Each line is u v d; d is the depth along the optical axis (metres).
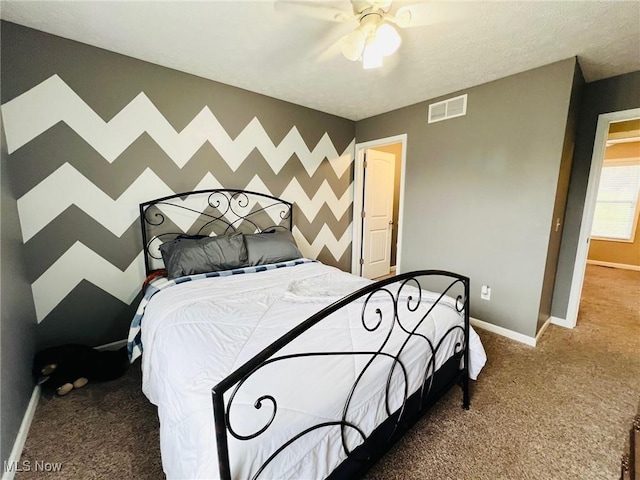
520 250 2.48
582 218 2.67
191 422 0.85
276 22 1.73
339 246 3.92
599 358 2.26
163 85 2.33
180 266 2.15
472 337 1.74
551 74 2.21
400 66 2.26
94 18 1.71
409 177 3.27
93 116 2.07
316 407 0.91
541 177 2.32
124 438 1.49
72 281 2.11
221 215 2.77
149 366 1.43
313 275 2.25
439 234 3.05
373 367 1.11
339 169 3.74
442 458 1.37
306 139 3.32
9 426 1.34
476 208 2.74
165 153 2.40
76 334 2.16
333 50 2.05
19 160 1.85
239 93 2.73
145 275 2.40
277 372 0.98
